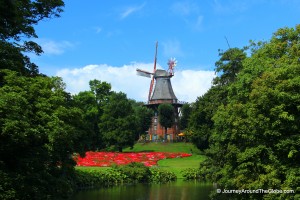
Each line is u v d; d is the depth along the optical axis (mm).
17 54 20734
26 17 24484
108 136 71812
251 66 22281
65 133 20625
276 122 17484
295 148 17609
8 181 16031
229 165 22250
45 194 21031
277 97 17719
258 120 18438
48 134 19516
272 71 19000
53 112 21766
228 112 22797
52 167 24406
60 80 28484
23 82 19562
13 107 15844
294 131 18016
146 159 59875
